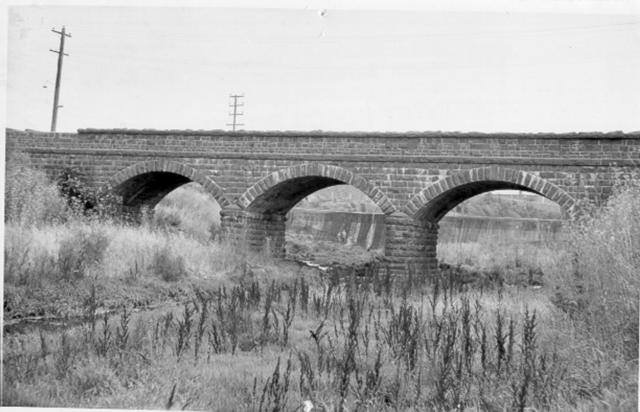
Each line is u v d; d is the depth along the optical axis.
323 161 31.14
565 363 12.70
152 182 36.03
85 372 11.84
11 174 28.30
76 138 34.03
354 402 10.97
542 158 28.09
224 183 32.41
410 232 29.97
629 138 26.92
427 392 11.69
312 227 61.09
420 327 15.58
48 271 19.48
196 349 13.27
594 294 15.02
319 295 21.81
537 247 49.47
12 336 14.55
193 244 27.77
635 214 16.69
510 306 19.12
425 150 29.81
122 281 21.02
